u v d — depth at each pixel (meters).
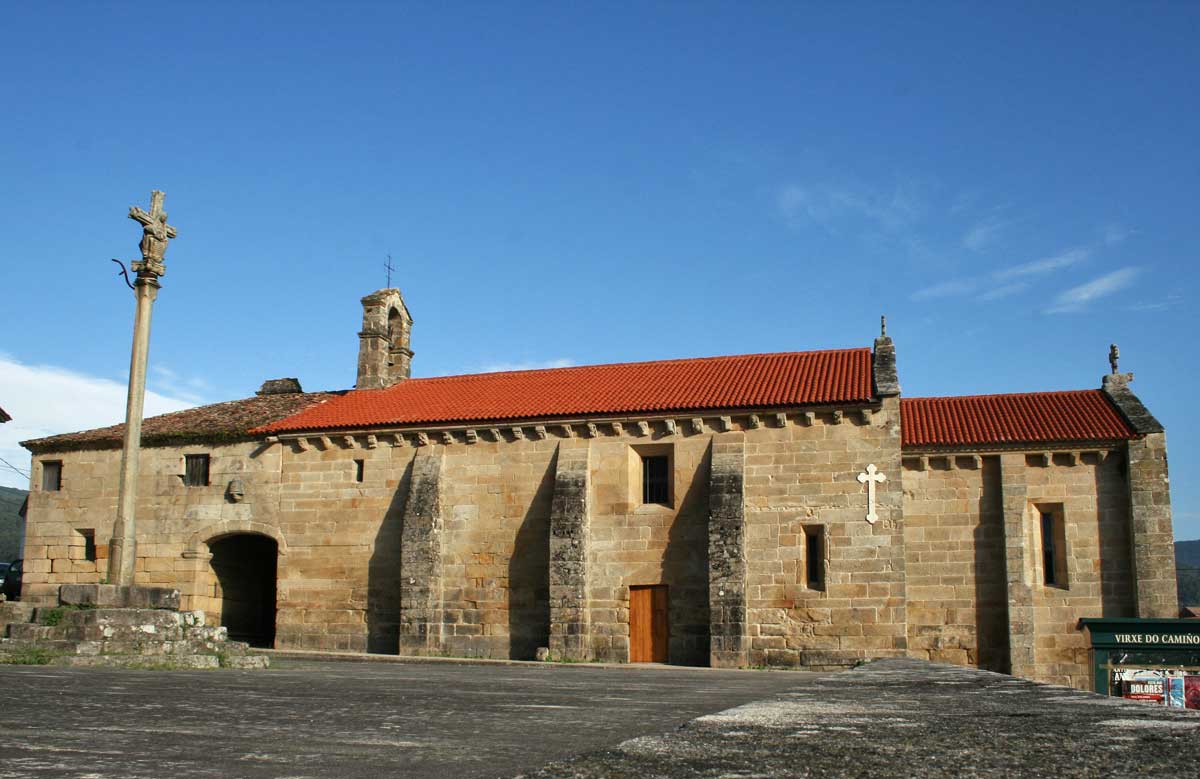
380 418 40.69
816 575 35.28
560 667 31.48
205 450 42.22
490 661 35.06
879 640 34.06
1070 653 34.69
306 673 16.94
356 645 39.22
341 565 39.97
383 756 4.92
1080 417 37.41
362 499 40.19
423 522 38.44
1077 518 35.50
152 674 14.17
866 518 34.91
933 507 36.69
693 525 36.31
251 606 44.59
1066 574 35.25
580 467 37.50
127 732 5.69
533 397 40.97
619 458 37.56
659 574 36.34
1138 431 35.00
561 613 36.16
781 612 35.00
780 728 4.45
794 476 35.78
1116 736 4.02
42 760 4.43
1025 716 4.90
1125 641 31.73
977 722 4.67
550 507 37.88
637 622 36.34
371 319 46.53
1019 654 34.44
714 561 34.91
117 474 42.88
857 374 38.44
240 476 41.59
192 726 6.14
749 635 35.06
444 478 39.22
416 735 5.96
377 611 39.25
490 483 38.72
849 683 8.85
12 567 48.19
